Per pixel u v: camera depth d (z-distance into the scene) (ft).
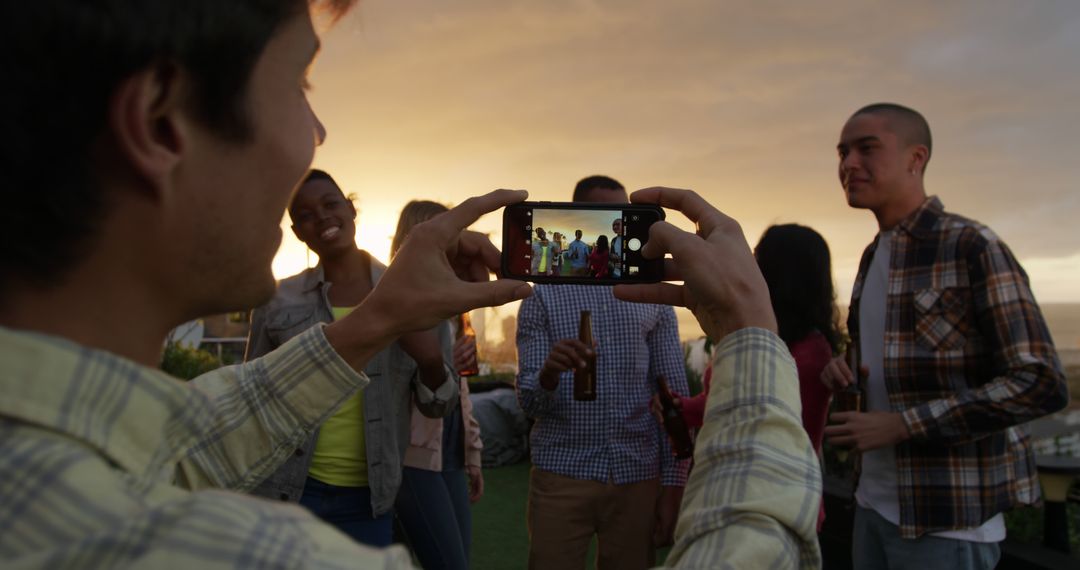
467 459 11.67
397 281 3.02
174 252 1.64
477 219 3.19
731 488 2.01
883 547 8.28
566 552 9.13
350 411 8.20
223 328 37.63
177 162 1.57
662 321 9.74
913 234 8.14
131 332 1.62
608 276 4.67
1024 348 7.15
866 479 8.46
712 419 2.23
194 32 1.53
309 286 8.79
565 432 9.25
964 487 7.57
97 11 1.39
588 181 10.80
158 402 1.51
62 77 1.40
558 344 8.89
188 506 1.30
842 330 10.02
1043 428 14.84
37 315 1.48
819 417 8.34
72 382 1.37
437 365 8.48
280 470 7.77
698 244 2.42
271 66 1.78
